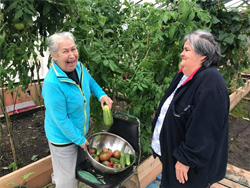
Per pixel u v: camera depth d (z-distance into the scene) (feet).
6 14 5.32
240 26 11.37
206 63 4.17
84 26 5.95
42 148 8.86
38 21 6.27
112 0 7.87
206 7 10.72
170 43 7.14
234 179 7.70
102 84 7.13
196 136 3.88
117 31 8.11
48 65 7.33
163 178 5.07
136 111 7.11
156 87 6.97
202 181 4.44
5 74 5.39
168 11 6.32
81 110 5.28
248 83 18.03
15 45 5.37
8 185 6.06
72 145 5.52
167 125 4.55
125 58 7.33
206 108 3.77
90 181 5.23
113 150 6.15
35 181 6.79
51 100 4.62
